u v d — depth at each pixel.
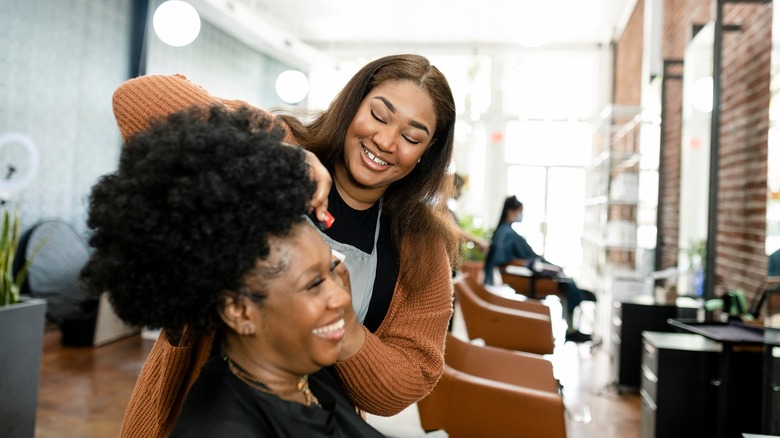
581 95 10.19
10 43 4.69
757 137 2.73
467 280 3.91
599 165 6.46
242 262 0.68
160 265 0.67
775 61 2.56
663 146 4.71
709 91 3.39
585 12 8.56
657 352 2.91
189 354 0.92
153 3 6.24
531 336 3.42
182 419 0.72
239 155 0.68
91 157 5.65
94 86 5.66
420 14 8.78
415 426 2.77
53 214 5.18
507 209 5.62
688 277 3.82
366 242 1.17
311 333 0.73
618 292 4.88
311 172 0.79
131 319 0.72
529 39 6.54
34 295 4.64
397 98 1.07
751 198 2.77
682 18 4.91
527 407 2.01
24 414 2.58
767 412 2.14
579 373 4.62
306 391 0.82
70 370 4.00
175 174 0.66
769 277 2.42
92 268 0.69
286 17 9.14
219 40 7.58
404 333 1.13
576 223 10.21
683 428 2.88
